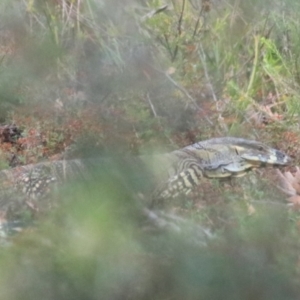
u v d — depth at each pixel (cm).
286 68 1448
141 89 892
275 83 1453
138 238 386
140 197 431
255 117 1335
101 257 364
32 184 863
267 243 385
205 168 1014
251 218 428
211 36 1530
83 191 384
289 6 1422
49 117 764
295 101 1399
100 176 399
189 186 959
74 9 1391
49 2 1318
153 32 1430
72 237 367
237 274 365
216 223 518
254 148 1037
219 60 1515
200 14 1489
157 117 829
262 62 1519
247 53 1562
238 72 1516
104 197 381
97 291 362
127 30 1361
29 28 797
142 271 364
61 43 842
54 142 886
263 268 370
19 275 364
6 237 500
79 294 362
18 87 651
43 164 888
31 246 373
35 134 938
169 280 363
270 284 368
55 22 1171
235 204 615
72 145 567
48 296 362
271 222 407
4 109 782
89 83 833
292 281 371
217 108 1267
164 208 722
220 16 1600
